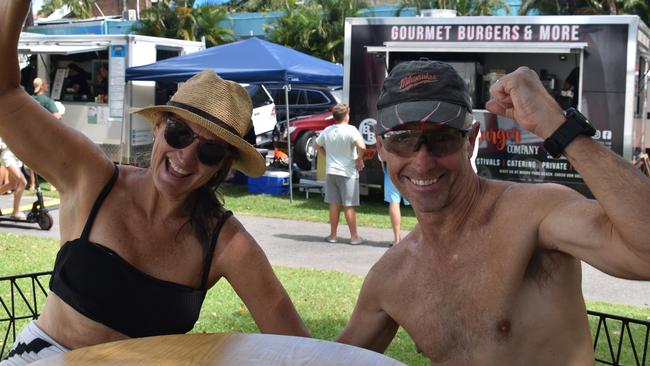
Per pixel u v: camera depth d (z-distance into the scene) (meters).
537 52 10.11
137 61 13.94
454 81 2.08
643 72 11.27
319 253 8.05
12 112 2.43
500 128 10.51
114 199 2.56
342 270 7.23
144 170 2.68
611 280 7.00
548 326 2.01
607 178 1.70
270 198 12.28
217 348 2.18
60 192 2.65
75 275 2.48
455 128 2.05
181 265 2.55
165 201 2.51
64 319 2.52
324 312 5.51
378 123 2.18
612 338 4.97
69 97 14.82
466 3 31.28
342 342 2.41
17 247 7.88
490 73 11.02
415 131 2.08
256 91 15.37
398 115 2.07
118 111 13.94
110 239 2.50
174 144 2.42
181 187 2.46
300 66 12.16
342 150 8.44
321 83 12.41
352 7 31.91
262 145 15.16
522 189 2.07
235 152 2.60
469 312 2.10
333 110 8.58
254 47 12.59
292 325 2.63
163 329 2.54
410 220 10.34
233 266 2.58
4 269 6.73
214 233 2.57
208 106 2.43
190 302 2.57
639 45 10.23
